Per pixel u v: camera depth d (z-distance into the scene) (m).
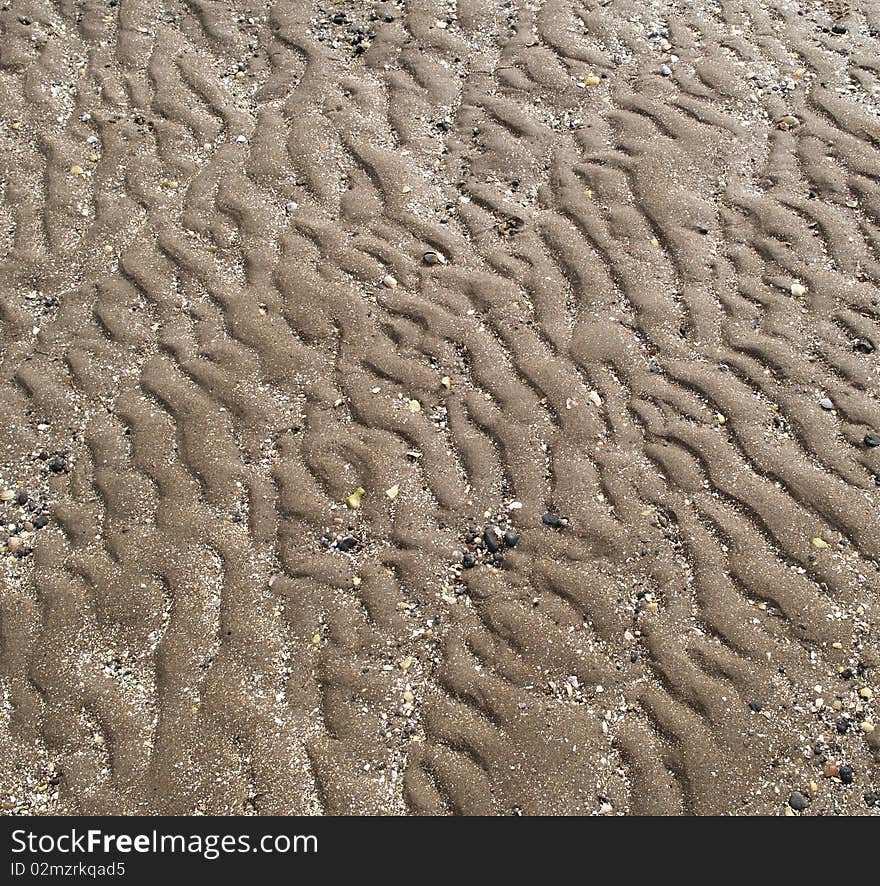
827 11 2.55
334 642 2.03
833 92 2.44
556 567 2.06
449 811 1.95
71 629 2.05
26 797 1.96
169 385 2.21
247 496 2.12
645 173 2.37
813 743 1.97
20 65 2.54
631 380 2.19
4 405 2.20
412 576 2.06
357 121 2.44
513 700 1.99
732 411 2.17
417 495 2.12
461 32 2.54
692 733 1.97
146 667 2.03
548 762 1.96
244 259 2.32
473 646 2.02
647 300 2.26
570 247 2.30
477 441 2.15
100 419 2.19
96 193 2.39
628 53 2.50
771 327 2.23
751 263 2.29
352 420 2.17
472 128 2.43
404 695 2.00
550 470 2.13
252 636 2.03
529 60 2.49
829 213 2.32
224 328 2.25
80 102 2.49
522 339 2.23
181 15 2.60
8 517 2.12
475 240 2.32
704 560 2.07
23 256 2.33
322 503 2.11
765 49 2.50
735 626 2.03
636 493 2.11
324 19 2.57
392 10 2.58
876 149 2.38
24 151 2.44
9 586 2.08
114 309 2.28
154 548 2.09
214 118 2.46
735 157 2.38
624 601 2.04
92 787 1.96
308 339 2.24
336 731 1.98
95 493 2.13
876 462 2.13
